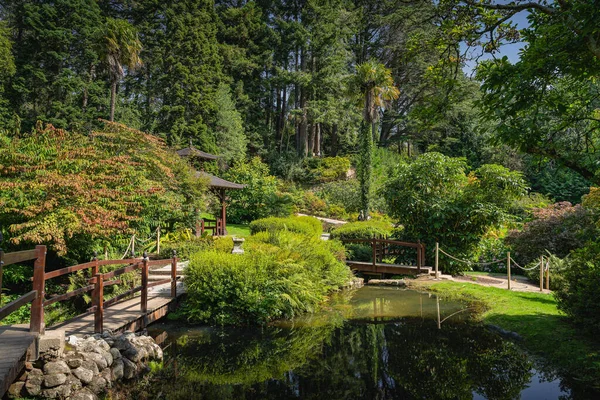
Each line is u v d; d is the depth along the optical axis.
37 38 32.97
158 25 41.53
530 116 4.63
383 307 9.36
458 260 12.30
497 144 4.79
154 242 14.45
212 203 21.20
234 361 6.07
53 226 8.62
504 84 4.36
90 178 10.45
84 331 5.89
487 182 12.67
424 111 6.15
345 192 32.34
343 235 14.91
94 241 10.27
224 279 8.41
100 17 36.38
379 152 38.31
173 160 16.83
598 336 6.19
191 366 5.87
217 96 35.19
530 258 13.40
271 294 8.40
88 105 34.22
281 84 42.59
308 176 37.72
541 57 4.12
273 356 6.29
